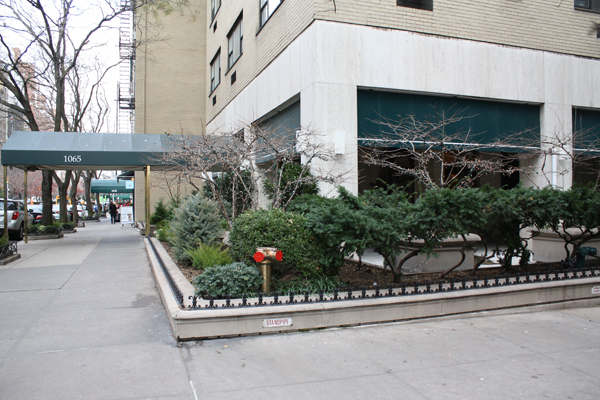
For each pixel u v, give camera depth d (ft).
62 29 55.83
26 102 54.19
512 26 36.88
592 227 24.16
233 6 55.31
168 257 30.17
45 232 58.18
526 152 37.91
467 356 14.49
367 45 32.53
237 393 11.71
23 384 12.27
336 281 20.58
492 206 21.01
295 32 34.99
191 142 38.09
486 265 26.91
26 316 19.15
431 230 20.08
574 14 39.22
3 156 42.93
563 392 11.90
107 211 180.45
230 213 39.83
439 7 34.60
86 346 15.31
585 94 39.47
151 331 16.96
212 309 16.15
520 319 19.04
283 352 14.66
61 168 52.24
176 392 11.77
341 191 22.65
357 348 15.11
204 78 78.89
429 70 34.09
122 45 72.08
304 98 32.99
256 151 30.81
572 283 21.42
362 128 32.94
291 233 20.07
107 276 28.78
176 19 78.18
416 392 11.83
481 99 36.29
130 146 46.52
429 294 18.75
